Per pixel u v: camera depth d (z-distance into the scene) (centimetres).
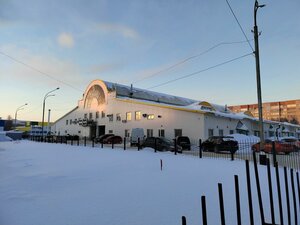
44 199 591
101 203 554
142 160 1316
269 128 4759
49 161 1339
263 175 866
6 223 440
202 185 715
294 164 1277
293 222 458
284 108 11712
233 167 1049
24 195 630
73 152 1878
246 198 586
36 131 8456
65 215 479
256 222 447
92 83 5325
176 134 3266
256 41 1420
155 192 643
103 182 775
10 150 2144
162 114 3519
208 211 497
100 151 1948
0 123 6103
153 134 3619
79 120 5588
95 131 5166
